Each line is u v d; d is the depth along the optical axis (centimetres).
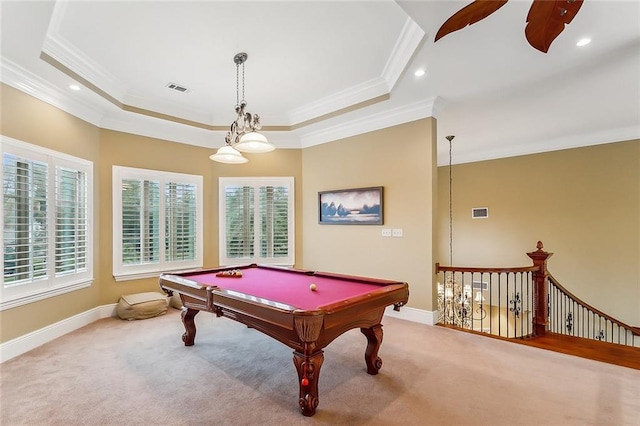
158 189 479
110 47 307
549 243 595
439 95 379
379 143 445
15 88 304
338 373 266
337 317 205
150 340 341
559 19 152
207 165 536
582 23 239
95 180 414
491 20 234
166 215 487
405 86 354
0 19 229
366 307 226
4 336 292
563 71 320
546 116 457
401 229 422
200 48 310
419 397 229
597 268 543
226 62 338
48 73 312
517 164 634
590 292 548
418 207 406
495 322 664
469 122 486
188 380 254
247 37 292
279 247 544
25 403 221
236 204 542
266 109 482
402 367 277
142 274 458
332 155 503
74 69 323
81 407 216
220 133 517
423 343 332
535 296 383
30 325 317
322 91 417
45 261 336
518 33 252
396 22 270
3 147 293
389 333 362
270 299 232
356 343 336
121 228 440
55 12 253
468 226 702
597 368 275
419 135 405
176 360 291
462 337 350
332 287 275
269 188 546
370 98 402
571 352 309
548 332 379
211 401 224
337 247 495
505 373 266
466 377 258
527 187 621
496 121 481
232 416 206
